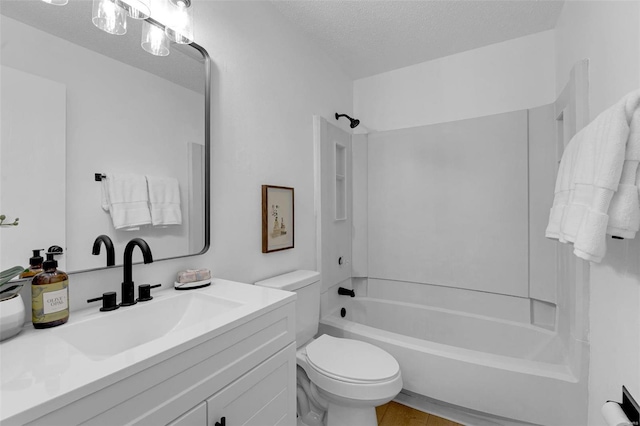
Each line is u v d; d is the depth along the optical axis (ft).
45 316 2.57
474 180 7.36
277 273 5.75
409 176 8.17
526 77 6.93
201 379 2.44
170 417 2.19
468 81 7.57
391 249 8.38
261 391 3.09
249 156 5.14
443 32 6.77
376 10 5.97
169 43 3.76
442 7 5.91
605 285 3.97
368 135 8.71
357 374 4.43
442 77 7.89
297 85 6.46
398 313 8.01
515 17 6.26
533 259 6.66
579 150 3.42
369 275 8.65
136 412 1.99
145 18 3.44
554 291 6.36
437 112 7.97
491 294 7.16
